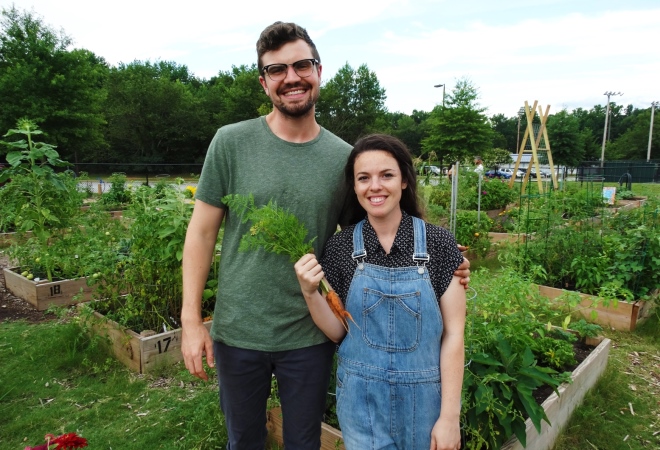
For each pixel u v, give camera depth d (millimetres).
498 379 2477
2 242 8156
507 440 2516
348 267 1904
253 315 1943
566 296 4117
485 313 3270
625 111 103875
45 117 21359
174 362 3930
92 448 2836
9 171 5535
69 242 5641
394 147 1859
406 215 1950
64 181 6684
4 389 3475
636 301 4832
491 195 11500
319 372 2021
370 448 1824
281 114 1936
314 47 1932
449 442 1723
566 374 3113
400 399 1795
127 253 5207
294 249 1784
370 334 1836
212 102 53156
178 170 41625
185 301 2012
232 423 2061
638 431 3131
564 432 3082
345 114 51812
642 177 30469
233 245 2002
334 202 2031
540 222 6707
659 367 4035
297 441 2066
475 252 7672
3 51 22547
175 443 2885
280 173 1937
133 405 3330
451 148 26938
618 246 5305
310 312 1851
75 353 3947
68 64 22891
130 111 45656
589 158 54094
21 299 5496
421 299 1772
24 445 2875
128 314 3965
